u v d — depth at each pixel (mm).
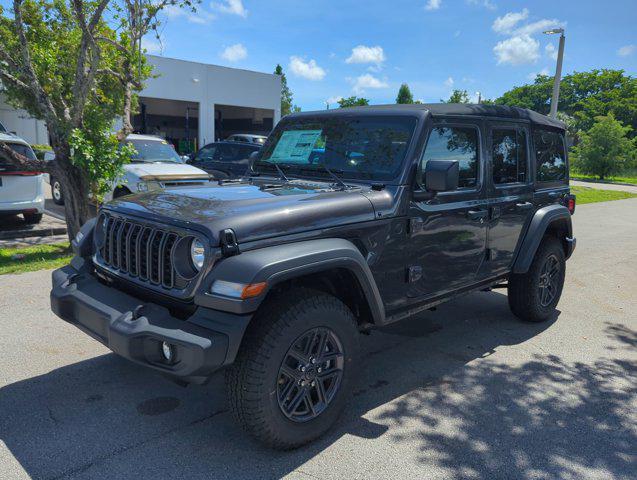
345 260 3047
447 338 5055
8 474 2809
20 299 5617
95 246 3605
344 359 3195
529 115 4930
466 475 2936
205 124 30359
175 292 2855
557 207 5254
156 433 3258
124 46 8219
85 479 2797
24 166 7316
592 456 3160
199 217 2869
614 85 72312
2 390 3729
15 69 7332
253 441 3193
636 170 39375
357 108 4215
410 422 3488
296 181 3936
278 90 33156
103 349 4449
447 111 3936
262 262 2695
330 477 2879
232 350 2660
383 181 3639
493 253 4535
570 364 4512
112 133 7812
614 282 7398
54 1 7984
